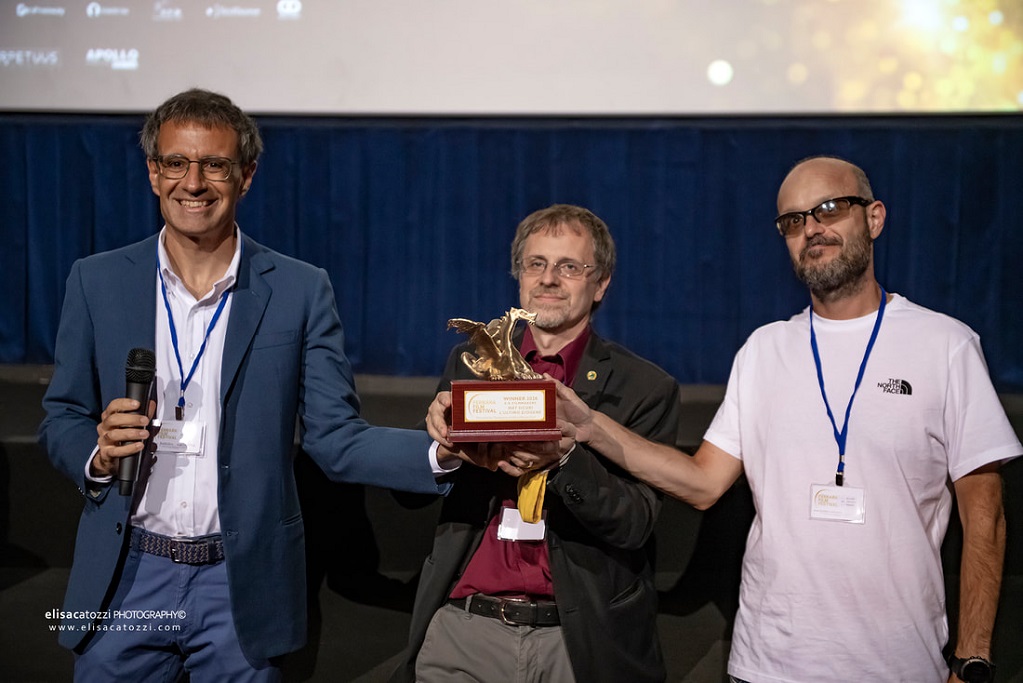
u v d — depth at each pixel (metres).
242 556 1.70
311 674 2.36
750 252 5.02
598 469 1.75
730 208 5.02
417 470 1.78
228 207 1.73
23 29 4.69
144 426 1.59
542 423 1.64
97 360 1.74
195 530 1.71
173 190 1.69
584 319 1.96
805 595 1.69
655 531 2.42
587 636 1.76
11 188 5.07
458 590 1.83
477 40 4.70
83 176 5.07
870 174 4.90
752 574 1.78
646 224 5.06
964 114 4.71
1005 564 2.38
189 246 1.76
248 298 1.76
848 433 1.72
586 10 4.66
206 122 1.70
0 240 5.10
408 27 4.69
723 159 4.98
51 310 5.13
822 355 1.79
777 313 5.03
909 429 1.70
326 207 5.15
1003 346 4.91
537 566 1.81
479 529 1.83
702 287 5.07
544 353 1.95
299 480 2.37
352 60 4.71
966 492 1.70
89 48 4.70
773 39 4.61
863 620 1.66
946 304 4.95
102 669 1.70
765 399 1.82
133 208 5.07
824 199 1.76
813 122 4.91
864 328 1.78
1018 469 2.36
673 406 1.93
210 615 1.72
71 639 1.69
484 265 5.14
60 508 2.57
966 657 1.65
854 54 4.59
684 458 1.84
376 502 2.37
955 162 4.84
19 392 4.04
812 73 4.61
